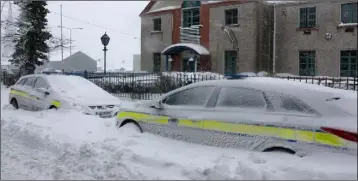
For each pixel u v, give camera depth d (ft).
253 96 18.10
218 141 18.69
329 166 14.49
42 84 37.70
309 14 76.69
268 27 80.79
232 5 81.35
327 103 15.67
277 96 17.19
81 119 29.32
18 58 81.71
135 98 49.55
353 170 13.93
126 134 22.63
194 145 19.44
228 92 19.17
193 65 87.25
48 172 18.37
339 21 72.49
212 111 19.26
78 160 19.27
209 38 85.35
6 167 19.44
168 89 49.32
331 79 43.42
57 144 22.22
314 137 15.38
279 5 80.48
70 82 37.27
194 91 20.76
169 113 21.15
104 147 20.21
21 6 78.95
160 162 17.19
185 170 16.14
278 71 81.00
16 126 27.55
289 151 16.28
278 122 16.56
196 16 89.25
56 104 34.19
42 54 82.17
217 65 84.02
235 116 18.15
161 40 95.35
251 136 17.43
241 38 79.82
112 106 34.32
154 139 21.12
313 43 75.77
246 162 15.62
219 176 15.30
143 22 99.86
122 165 17.58
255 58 77.66
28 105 38.17
